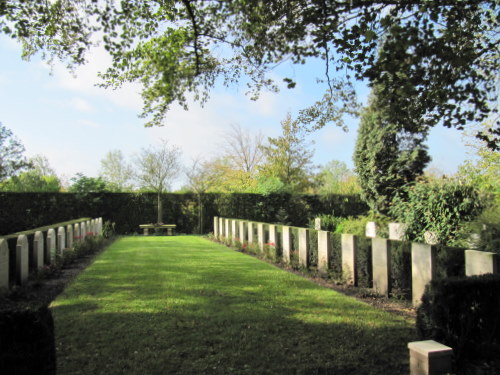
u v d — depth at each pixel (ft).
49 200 54.19
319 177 92.07
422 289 15.39
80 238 36.91
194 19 16.07
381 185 38.42
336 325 13.30
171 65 17.99
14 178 62.13
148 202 59.62
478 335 10.45
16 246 20.15
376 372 9.98
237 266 26.48
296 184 86.33
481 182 28.48
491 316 10.52
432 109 15.48
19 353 7.86
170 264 27.43
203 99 20.11
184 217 61.41
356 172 41.14
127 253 34.35
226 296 17.39
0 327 7.80
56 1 16.35
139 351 11.00
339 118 20.17
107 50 16.92
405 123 16.39
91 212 56.54
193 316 14.24
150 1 16.87
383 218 35.47
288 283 20.43
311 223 56.13
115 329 12.76
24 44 19.31
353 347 11.46
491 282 10.54
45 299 17.33
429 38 13.08
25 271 20.85
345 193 67.97
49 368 8.20
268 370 9.92
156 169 60.13
